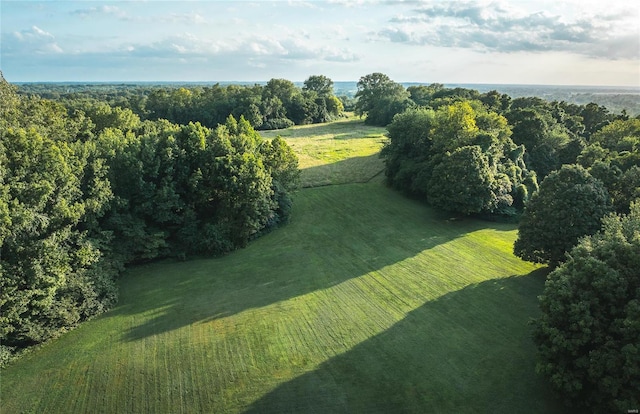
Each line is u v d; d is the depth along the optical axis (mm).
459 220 51938
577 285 22766
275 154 52750
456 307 32188
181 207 41688
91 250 32781
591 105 86812
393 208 56312
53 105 50969
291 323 30578
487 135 54062
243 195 43469
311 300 33750
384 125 127875
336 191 63000
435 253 42281
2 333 26000
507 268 38625
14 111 40688
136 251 39219
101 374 25594
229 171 43094
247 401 23203
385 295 34312
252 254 42812
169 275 38406
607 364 19938
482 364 25641
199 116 116375
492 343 27672
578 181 36031
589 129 84812
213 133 46000
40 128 40969
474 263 39812
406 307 32406
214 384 24594
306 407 22656
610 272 21703
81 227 35344
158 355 27250
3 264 26531
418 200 59531
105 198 36188
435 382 24234
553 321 22578
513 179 54062
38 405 23312
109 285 33531
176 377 25219
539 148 63938
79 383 24891
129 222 38688
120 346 28234
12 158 30672
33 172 30672
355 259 41250
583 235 33719
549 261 36688
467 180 48969
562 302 22469
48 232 30156
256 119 119250
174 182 41812
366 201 58875
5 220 26062
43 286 28281
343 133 113500
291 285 36281
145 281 37312
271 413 22328
